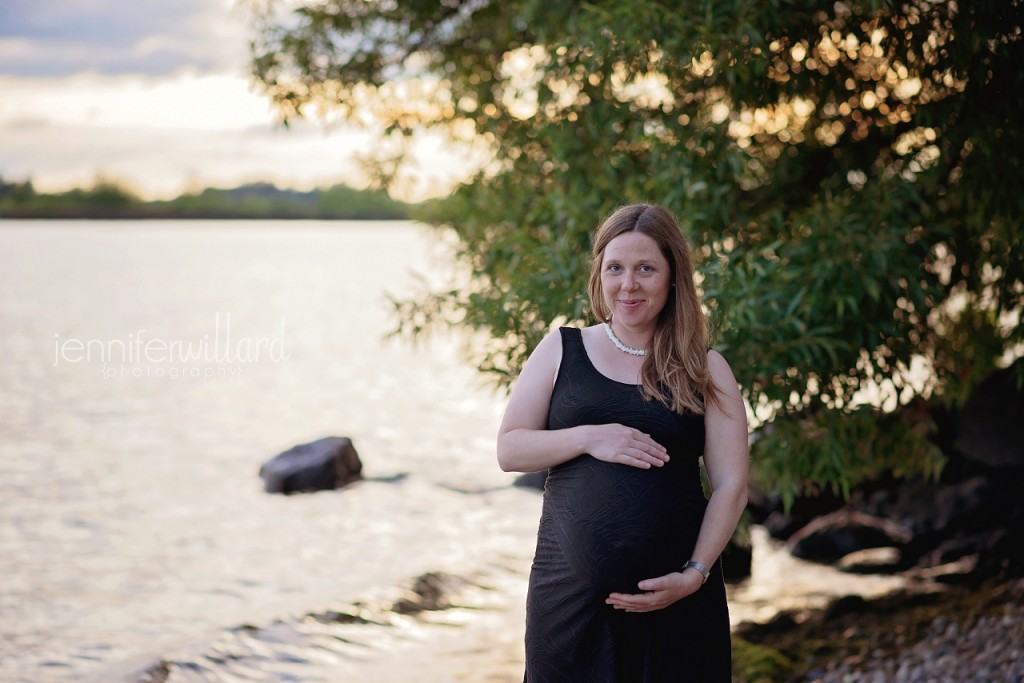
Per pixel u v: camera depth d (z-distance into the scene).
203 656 5.38
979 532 7.54
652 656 2.69
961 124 4.85
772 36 4.77
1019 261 5.08
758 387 4.88
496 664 5.54
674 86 5.18
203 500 9.89
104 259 64.75
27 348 22.23
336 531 8.78
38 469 11.13
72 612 6.63
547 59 5.32
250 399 16.45
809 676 5.34
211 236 124.88
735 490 2.71
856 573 7.34
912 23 4.78
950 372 6.02
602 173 5.58
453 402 16.48
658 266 2.73
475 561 7.82
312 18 6.43
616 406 2.73
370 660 5.56
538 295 4.99
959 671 5.17
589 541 2.68
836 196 5.34
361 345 24.45
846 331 4.98
